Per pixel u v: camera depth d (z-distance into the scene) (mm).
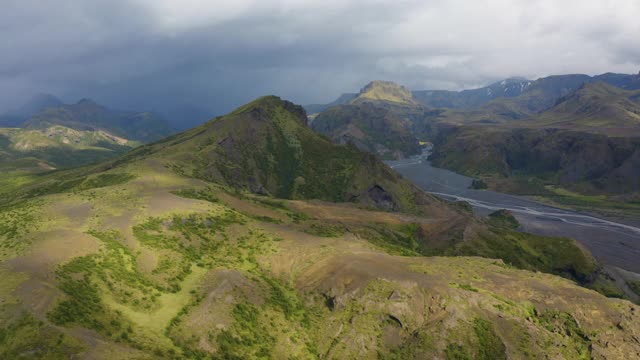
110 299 58812
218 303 65500
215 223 94438
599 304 70625
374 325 67188
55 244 65812
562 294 73375
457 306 68375
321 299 74438
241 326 63188
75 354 44406
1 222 77438
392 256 88812
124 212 88000
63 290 54812
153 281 67438
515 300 71688
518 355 62312
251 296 70250
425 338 64188
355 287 73562
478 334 64750
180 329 58250
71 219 80312
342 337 66438
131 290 62781
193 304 64250
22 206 90625
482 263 89000
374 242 114938
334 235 110188
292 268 83625
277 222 113125
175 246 79625
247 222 101062
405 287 72188
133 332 54000
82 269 61438
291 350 63312
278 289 75938
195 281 70500
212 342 58094
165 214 90312
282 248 89812
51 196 99938
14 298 49750
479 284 75312
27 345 43594
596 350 63625
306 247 90750
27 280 53750
